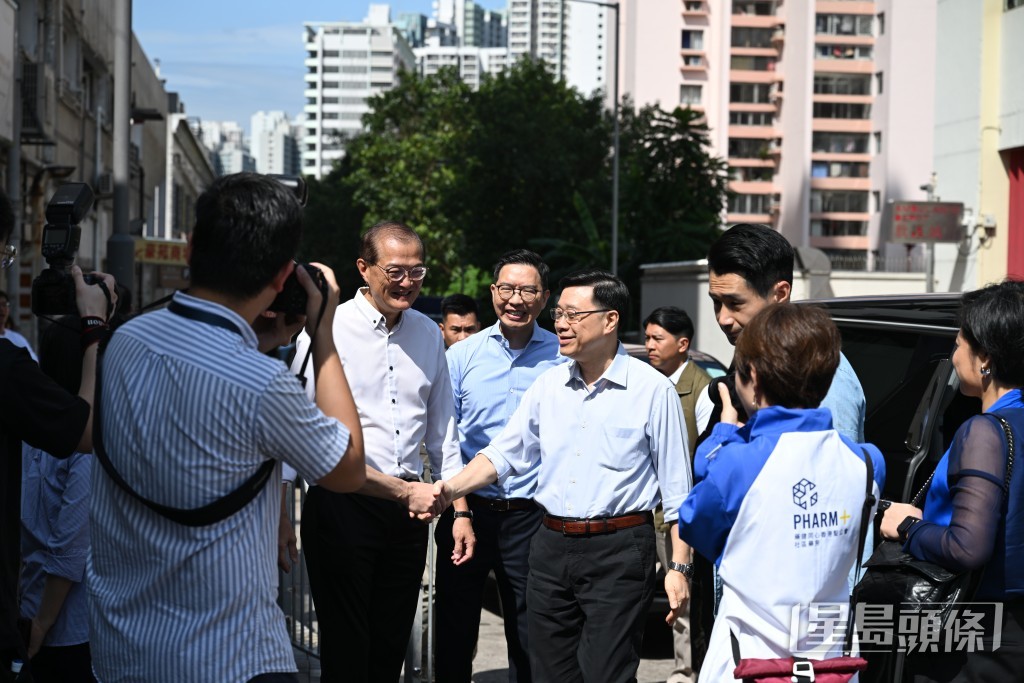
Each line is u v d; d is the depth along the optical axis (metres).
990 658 3.05
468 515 4.78
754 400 2.95
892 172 66.19
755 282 3.58
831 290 19.61
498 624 7.08
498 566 4.91
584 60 107.69
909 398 4.23
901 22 65.75
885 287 19.64
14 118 15.69
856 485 2.85
